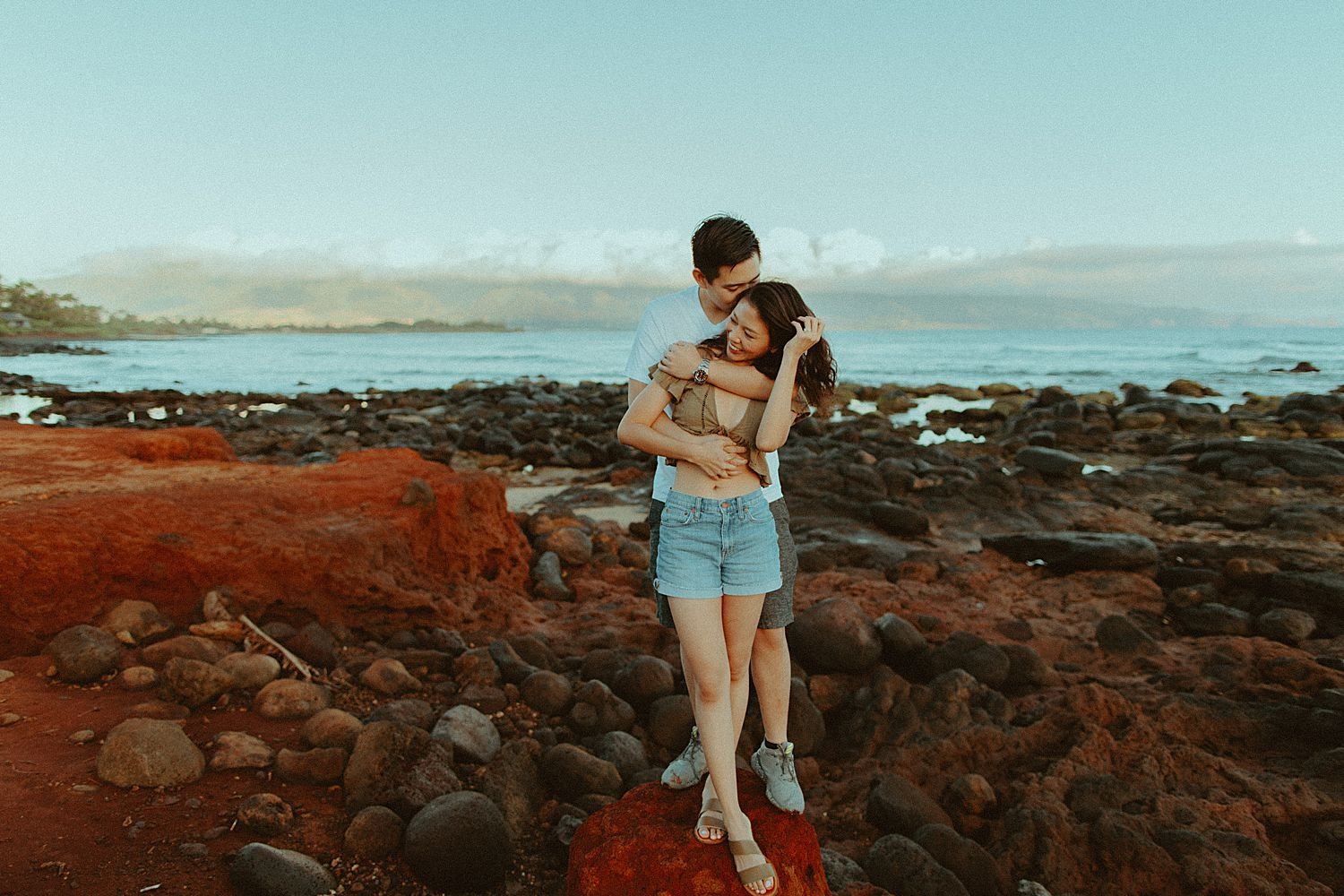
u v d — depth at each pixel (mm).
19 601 4336
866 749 4980
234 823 3264
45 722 3686
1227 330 195250
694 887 2576
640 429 2652
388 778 3668
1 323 130250
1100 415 20531
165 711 3910
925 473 12344
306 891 2980
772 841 2723
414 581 5863
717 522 2590
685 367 2621
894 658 5758
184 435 7496
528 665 5203
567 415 21656
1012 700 5477
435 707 4625
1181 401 23938
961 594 7492
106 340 127688
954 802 4383
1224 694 5500
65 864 2879
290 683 4230
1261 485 12250
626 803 2963
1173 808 4145
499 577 6945
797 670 5512
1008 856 3967
